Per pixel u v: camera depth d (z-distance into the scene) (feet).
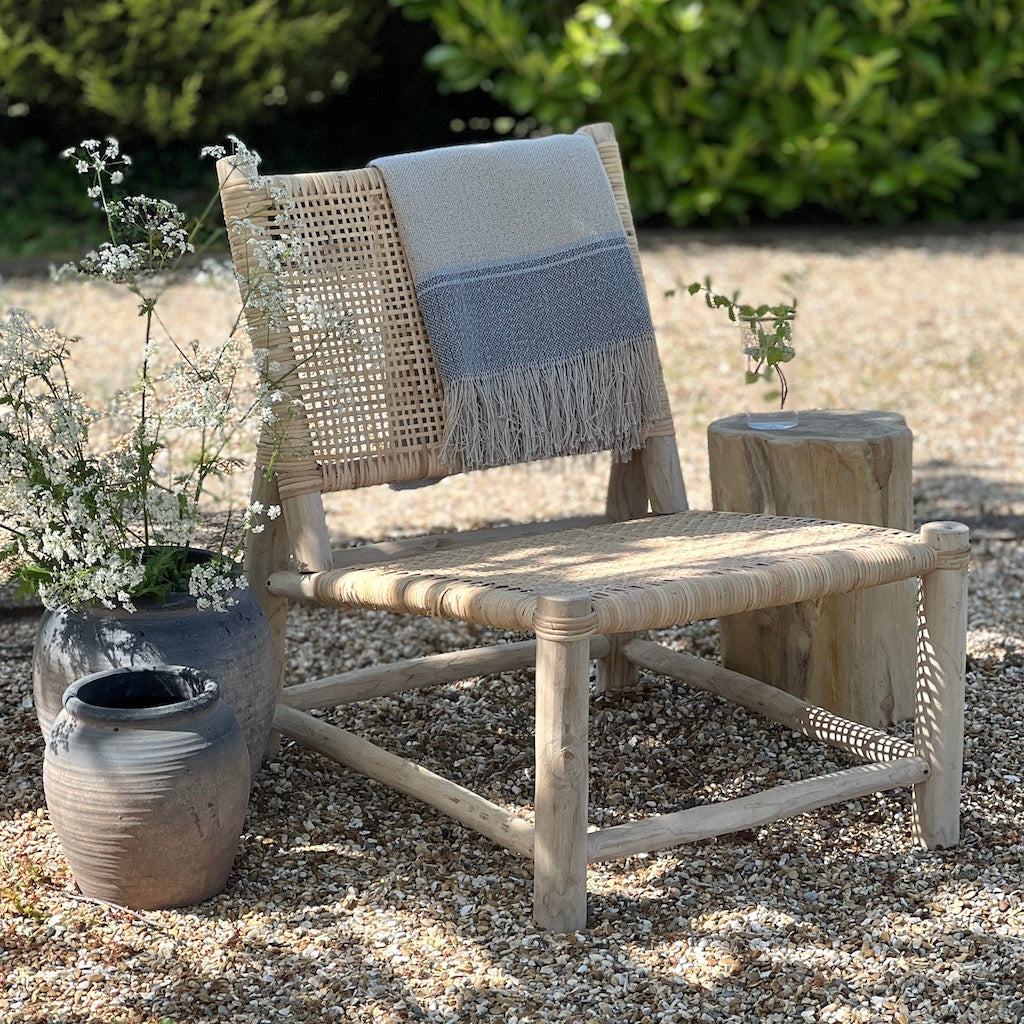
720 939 8.25
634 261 11.00
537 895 8.31
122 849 8.14
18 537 9.02
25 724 10.94
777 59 31.45
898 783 9.18
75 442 8.88
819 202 35.29
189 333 24.26
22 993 7.58
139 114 32.22
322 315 9.27
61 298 26.89
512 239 10.51
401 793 10.07
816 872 9.05
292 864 9.05
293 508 9.75
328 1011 7.54
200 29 31.63
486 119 39.22
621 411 10.78
